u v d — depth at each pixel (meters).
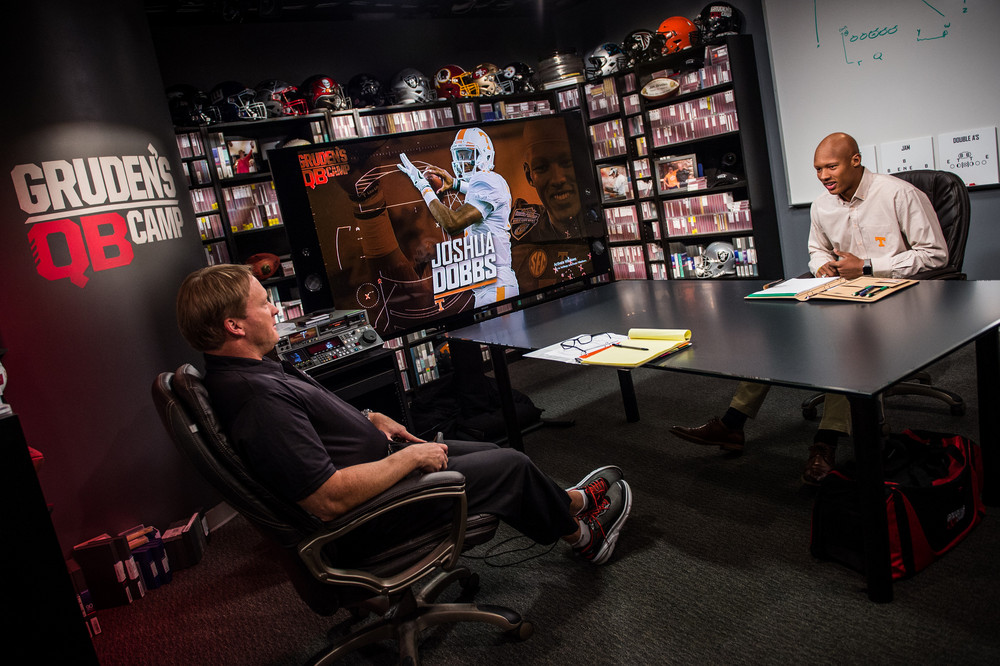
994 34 3.75
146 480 2.90
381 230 3.54
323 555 1.59
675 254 5.46
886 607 1.77
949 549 1.95
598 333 2.45
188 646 2.20
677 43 4.97
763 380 1.69
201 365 3.15
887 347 1.75
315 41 5.19
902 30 4.09
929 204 2.77
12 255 2.61
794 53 4.64
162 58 4.58
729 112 4.79
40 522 1.55
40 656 1.55
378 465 1.60
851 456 2.62
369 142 3.48
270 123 4.46
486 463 1.80
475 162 3.83
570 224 4.26
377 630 1.85
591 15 6.15
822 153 2.84
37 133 2.64
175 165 3.18
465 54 5.98
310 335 2.95
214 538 3.02
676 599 1.97
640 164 5.48
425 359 4.99
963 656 1.56
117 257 2.83
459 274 3.82
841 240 3.03
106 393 2.81
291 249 3.30
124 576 2.57
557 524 1.91
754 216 4.88
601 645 1.83
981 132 3.92
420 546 1.70
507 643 1.92
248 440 1.48
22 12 2.60
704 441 2.79
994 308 1.90
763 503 2.42
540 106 5.64
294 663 2.00
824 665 1.61
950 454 2.04
